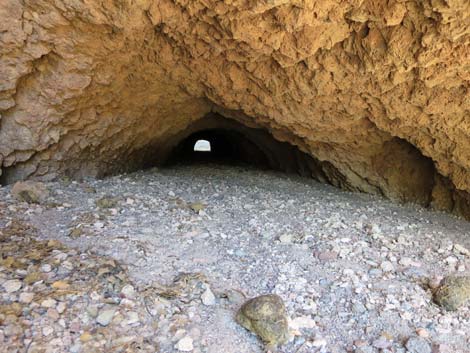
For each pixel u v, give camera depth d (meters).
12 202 3.97
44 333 2.20
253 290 3.06
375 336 2.59
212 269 3.30
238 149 11.97
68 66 4.11
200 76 5.02
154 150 7.79
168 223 4.16
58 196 4.44
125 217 4.16
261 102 5.32
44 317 2.31
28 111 4.30
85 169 5.66
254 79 4.91
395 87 4.32
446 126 4.52
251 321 2.53
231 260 3.51
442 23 3.29
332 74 4.45
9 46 3.67
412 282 3.30
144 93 5.27
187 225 4.18
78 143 5.17
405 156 6.04
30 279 2.63
